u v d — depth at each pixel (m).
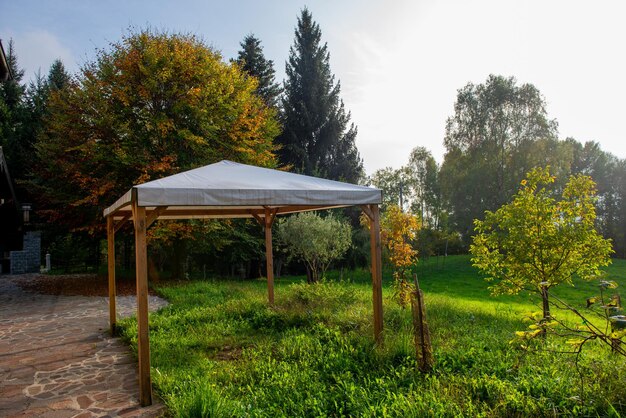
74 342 6.86
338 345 5.85
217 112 15.19
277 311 8.13
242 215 9.05
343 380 4.45
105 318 8.98
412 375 4.46
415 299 4.89
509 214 7.26
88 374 5.20
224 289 12.45
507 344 5.64
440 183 35.81
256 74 25.64
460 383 4.14
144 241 4.35
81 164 14.34
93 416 3.95
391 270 22.75
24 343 6.85
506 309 10.28
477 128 32.25
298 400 4.01
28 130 25.20
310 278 18.70
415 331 4.86
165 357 5.58
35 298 12.20
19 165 23.67
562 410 3.45
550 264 6.92
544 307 7.00
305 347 5.76
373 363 5.00
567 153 29.89
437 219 42.44
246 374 4.83
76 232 18.38
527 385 3.94
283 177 6.07
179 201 4.46
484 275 23.44
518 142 30.78
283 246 20.81
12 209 19.52
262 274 24.38
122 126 13.56
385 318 7.35
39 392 4.59
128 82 14.32
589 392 3.64
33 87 29.00
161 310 9.22
